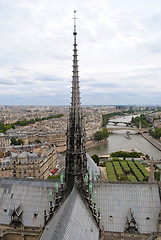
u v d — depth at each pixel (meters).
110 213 78.38
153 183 83.44
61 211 63.47
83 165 74.69
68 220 57.62
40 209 82.06
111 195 82.31
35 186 87.69
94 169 142.75
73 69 71.69
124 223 76.31
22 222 79.69
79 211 66.19
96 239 63.53
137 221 76.00
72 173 73.00
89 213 71.38
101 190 83.62
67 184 74.44
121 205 79.88
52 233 53.38
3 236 79.75
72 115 72.62
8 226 79.75
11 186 89.12
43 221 79.31
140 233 73.50
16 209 81.25
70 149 73.38
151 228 74.75
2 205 84.88
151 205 79.06
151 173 99.62
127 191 82.62
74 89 71.94
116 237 74.75
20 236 79.25
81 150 72.81
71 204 63.97
